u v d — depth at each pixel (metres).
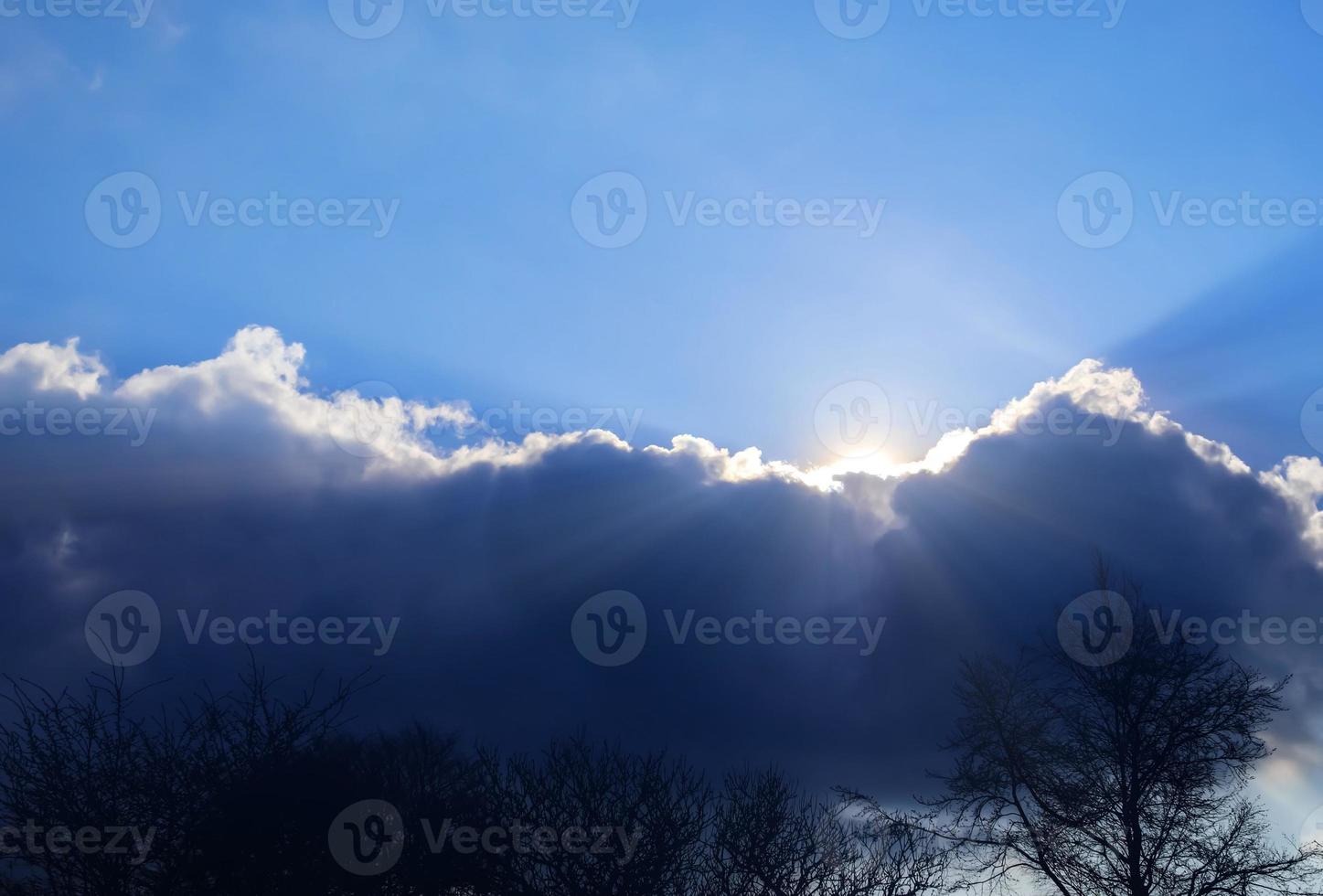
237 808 13.50
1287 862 17.09
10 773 12.88
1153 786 17.83
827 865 17.89
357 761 16.05
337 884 14.45
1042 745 18.78
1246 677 17.84
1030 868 18.30
